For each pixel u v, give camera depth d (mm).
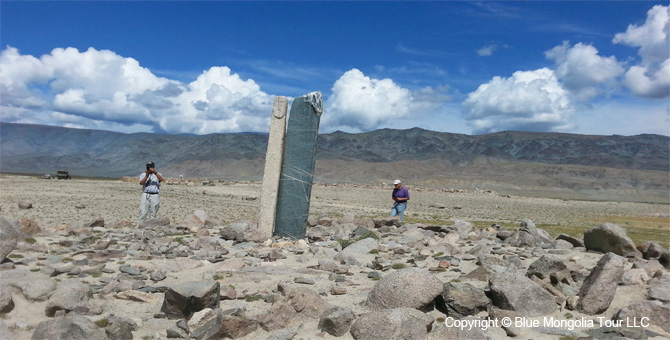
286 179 16188
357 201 46562
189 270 10773
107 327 6906
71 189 40844
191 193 45062
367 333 7055
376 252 13586
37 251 12039
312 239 16297
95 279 9602
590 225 32812
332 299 8766
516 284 8500
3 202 26328
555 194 190125
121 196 35281
